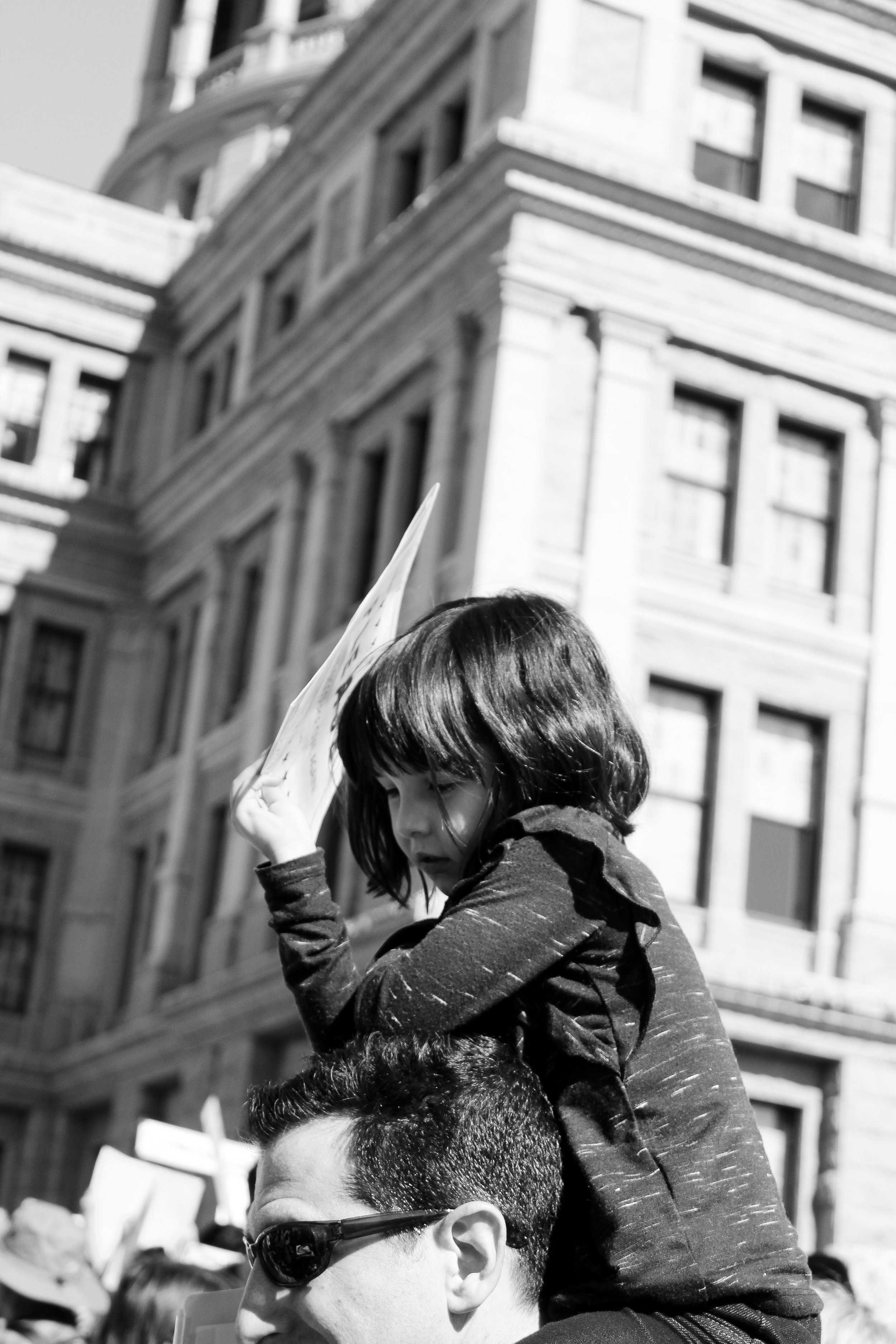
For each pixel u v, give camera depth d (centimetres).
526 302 2303
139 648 3459
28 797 3356
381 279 2595
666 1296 223
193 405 3500
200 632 3178
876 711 2392
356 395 2689
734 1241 226
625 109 2416
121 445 3553
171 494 3338
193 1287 470
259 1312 203
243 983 2600
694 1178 229
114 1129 2992
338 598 2688
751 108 2548
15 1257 599
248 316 3244
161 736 3381
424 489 2547
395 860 292
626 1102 229
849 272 2467
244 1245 215
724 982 2186
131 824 3359
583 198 2334
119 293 3550
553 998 237
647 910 234
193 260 3456
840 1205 2188
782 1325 225
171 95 4653
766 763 2348
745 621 2356
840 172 2580
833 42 2586
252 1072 2595
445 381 2420
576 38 2417
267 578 2919
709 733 2330
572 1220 232
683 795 2298
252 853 2809
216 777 2995
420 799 259
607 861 238
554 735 251
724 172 2508
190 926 2973
